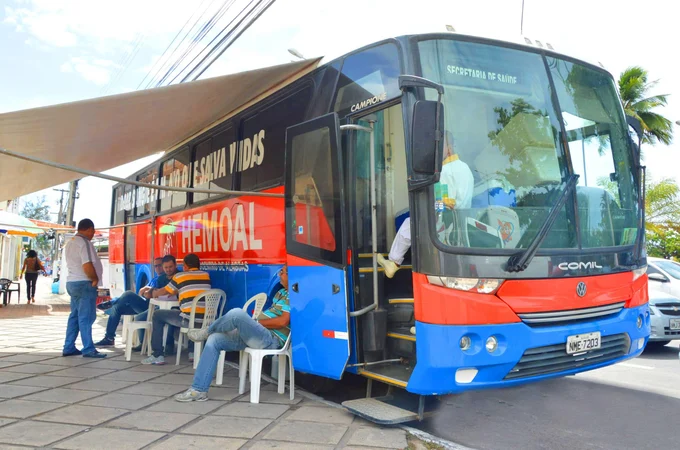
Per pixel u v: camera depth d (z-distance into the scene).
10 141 6.33
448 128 4.50
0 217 16.61
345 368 5.18
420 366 4.27
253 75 6.23
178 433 4.42
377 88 5.00
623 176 5.37
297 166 5.68
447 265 4.21
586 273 4.64
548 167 4.81
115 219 14.89
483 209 4.43
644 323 5.16
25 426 4.54
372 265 5.30
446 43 4.75
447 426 5.00
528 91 4.96
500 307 4.21
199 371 5.50
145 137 8.21
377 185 5.56
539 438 4.70
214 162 8.23
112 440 4.23
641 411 5.51
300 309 5.50
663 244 28.50
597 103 5.42
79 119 5.95
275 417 4.89
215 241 8.06
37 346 8.84
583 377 7.01
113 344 9.02
